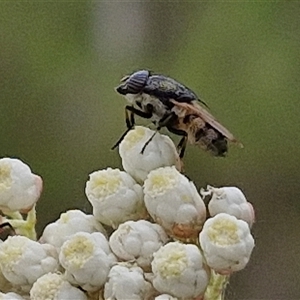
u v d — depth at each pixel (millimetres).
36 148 133
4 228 74
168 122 75
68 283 70
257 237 129
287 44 133
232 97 133
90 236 70
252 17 133
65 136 133
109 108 133
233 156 128
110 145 132
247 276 127
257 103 132
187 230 71
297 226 130
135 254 70
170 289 68
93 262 69
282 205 130
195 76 133
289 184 130
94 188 73
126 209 72
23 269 71
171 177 71
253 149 131
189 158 126
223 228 69
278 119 131
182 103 75
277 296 127
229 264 69
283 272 128
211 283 70
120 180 73
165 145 73
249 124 131
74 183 130
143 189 72
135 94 75
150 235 70
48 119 133
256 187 130
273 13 133
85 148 132
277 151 131
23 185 74
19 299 71
